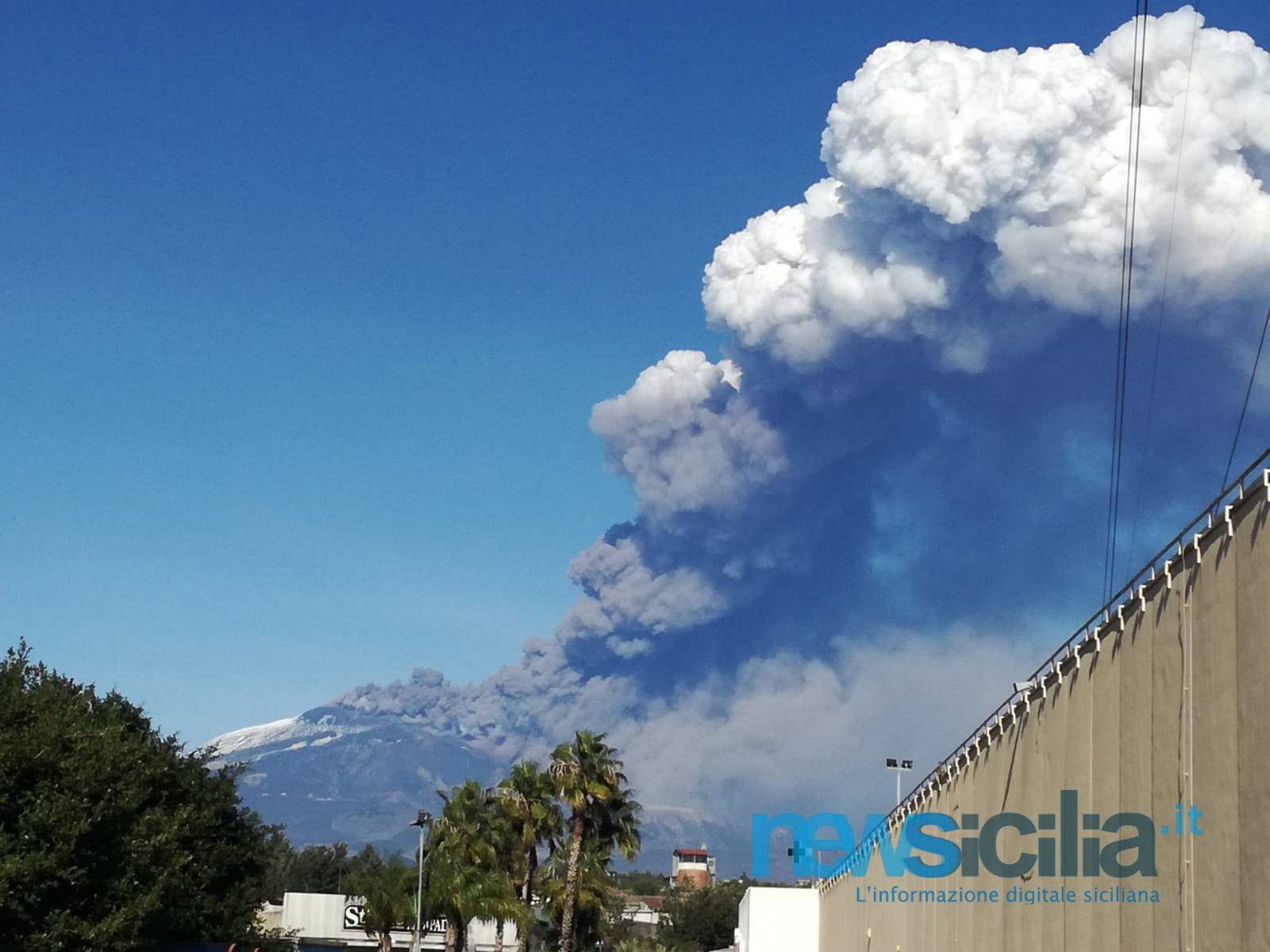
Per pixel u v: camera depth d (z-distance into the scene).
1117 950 24.12
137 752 45.56
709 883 180.00
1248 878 19.41
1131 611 24.36
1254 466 20.08
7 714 41.69
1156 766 22.81
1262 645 19.31
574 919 72.25
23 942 38.31
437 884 62.88
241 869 62.50
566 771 69.88
